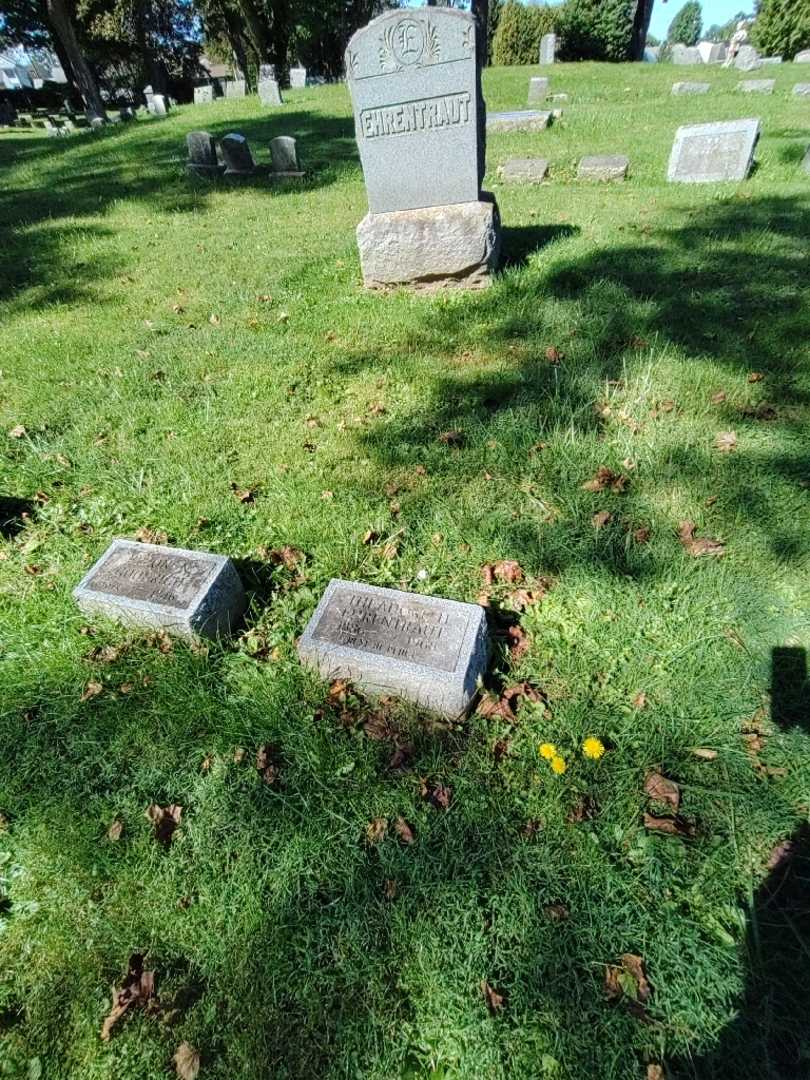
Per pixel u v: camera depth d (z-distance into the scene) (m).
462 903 1.84
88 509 3.50
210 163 10.40
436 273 5.32
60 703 2.47
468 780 2.12
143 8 30.53
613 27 24.81
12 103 37.56
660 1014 1.62
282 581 2.97
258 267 6.50
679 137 7.91
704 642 2.47
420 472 3.44
